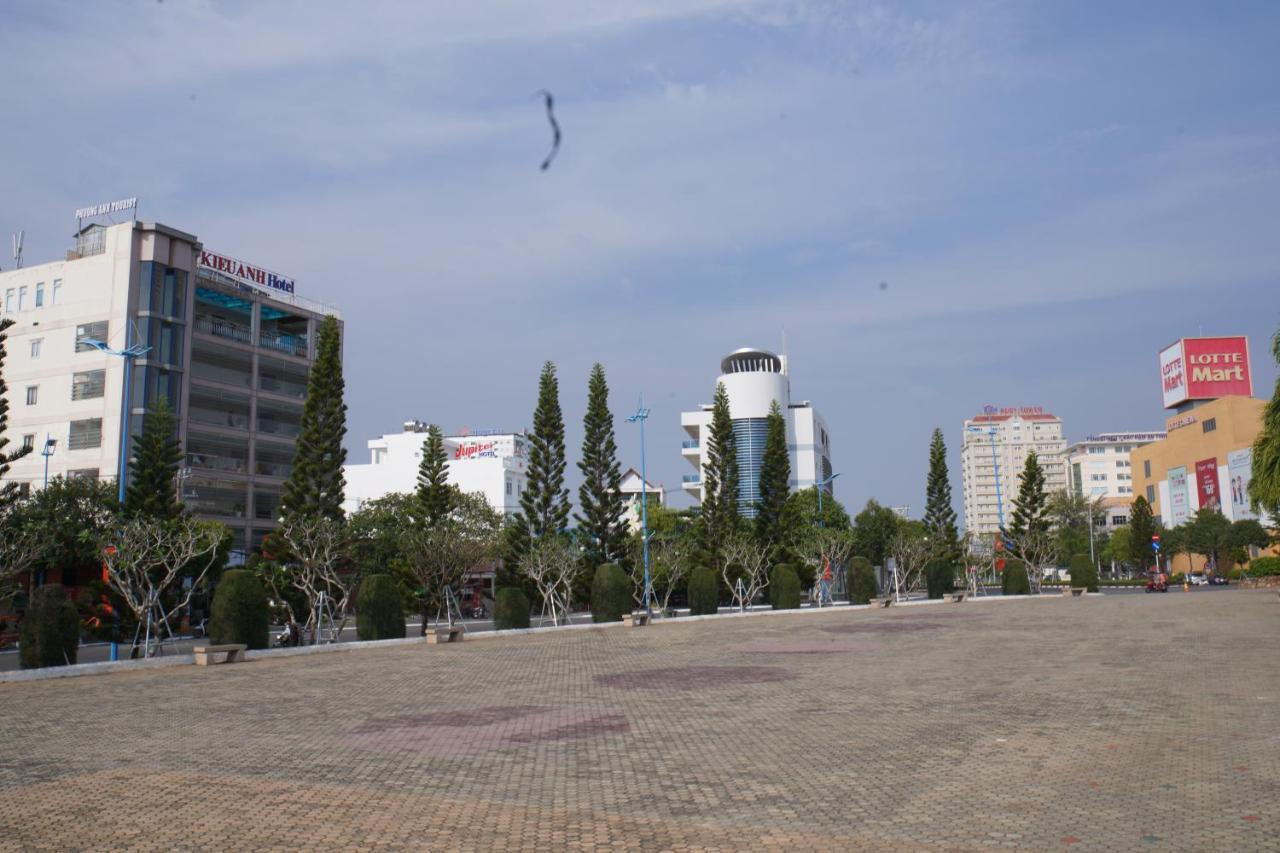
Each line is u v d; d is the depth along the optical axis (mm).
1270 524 67062
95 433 54281
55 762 11156
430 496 47688
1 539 28578
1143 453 105625
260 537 60844
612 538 49031
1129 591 71250
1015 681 16266
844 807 8266
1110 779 8945
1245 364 94812
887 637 27453
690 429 98688
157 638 30578
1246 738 10641
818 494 77062
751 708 14250
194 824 8141
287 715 14734
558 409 47594
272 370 63375
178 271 56750
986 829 7480
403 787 9430
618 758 10680
